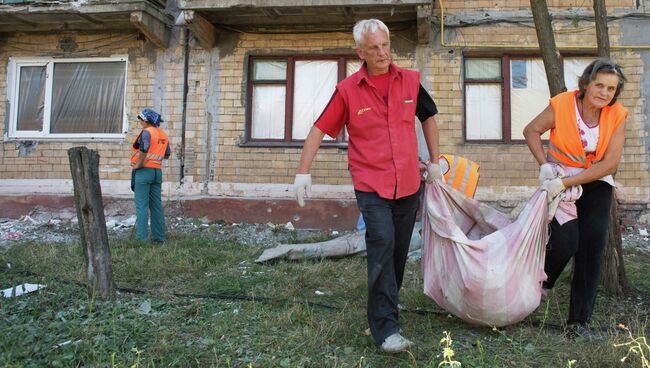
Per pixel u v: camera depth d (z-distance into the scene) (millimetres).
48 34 9406
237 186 8859
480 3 8617
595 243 3121
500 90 8617
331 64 8969
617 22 8367
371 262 2768
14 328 2996
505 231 3150
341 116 2977
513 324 3254
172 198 8836
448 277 3158
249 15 8516
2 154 9406
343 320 3320
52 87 9469
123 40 9234
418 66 8672
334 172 8711
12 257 5402
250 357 2773
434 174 3271
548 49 4543
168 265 5066
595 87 2967
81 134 9344
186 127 9016
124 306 3605
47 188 9258
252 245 6891
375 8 8125
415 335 3141
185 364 2662
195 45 9078
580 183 3018
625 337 2877
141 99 9141
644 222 8078
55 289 4043
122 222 8609
